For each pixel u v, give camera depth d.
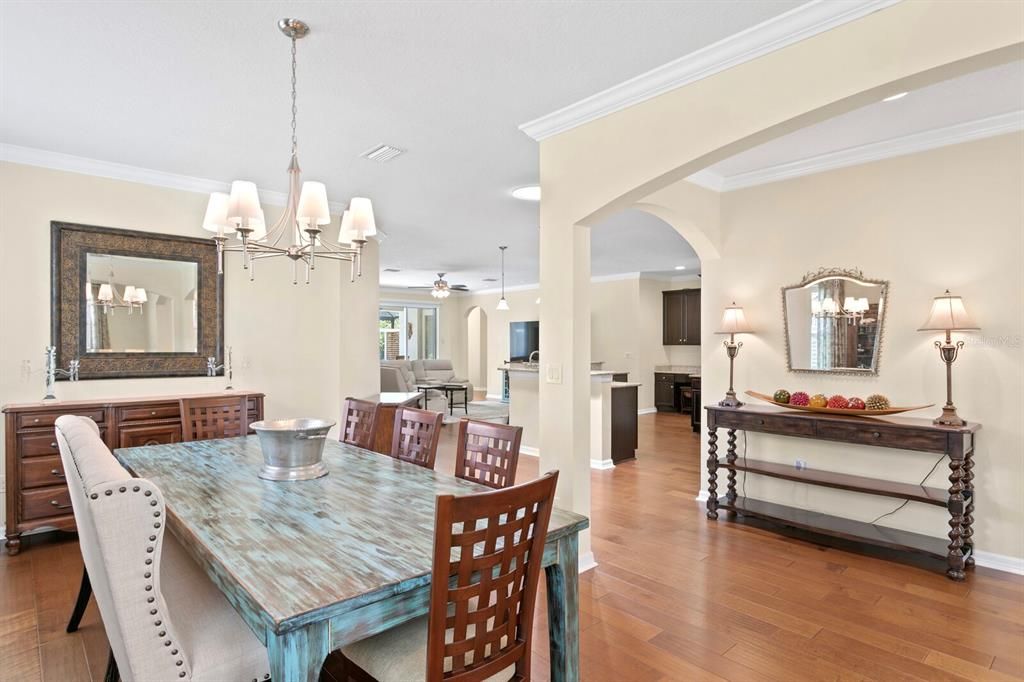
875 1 1.95
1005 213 3.08
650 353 9.86
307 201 2.35
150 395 4.04
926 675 2.10
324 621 1.20
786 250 3.95
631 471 5.50
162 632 1.37
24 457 3.33
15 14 2.07
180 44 2.30
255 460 2.59
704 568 3.11
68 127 3.21
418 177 4.18
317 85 2.68
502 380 12.25
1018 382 3.04
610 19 2.14
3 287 3.55
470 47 2.34
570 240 3.08
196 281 4.29
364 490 2.11
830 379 3.75
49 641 2.35
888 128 3.23
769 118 2.26
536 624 2.52
